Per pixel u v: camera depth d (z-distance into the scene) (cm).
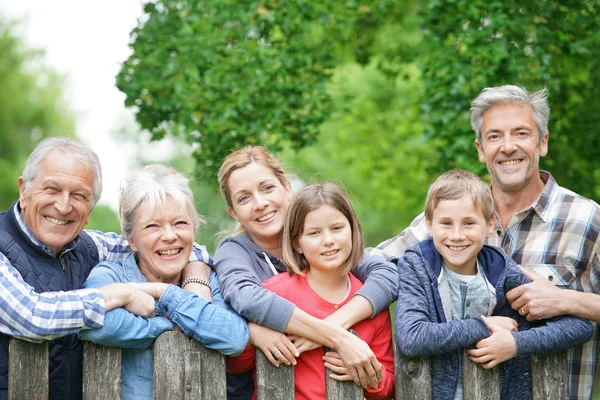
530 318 306
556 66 680
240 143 626
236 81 607
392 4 744
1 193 1866
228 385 315
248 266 321
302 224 304
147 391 284
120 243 332
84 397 272
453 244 305
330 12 670
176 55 615
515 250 362
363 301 299
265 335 287
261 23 622
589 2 639
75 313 266
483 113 369
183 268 313
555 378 300
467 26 644
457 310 306
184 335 281
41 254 296
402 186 959
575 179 684
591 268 357
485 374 293
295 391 296
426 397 293
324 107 654
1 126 1934
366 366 286
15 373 266
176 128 613
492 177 368
